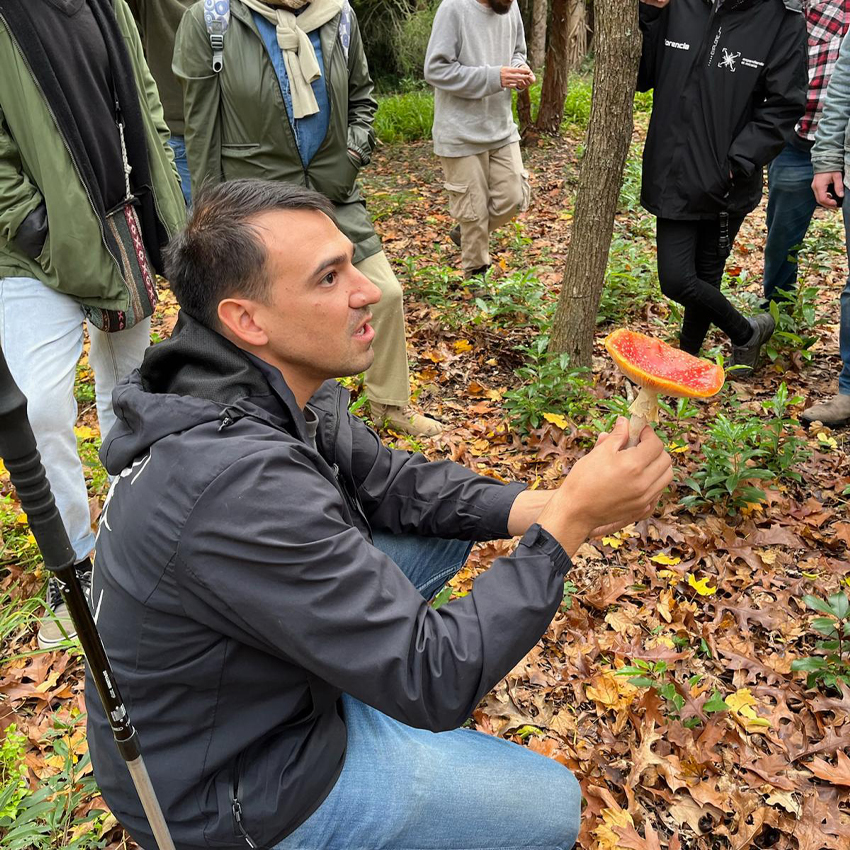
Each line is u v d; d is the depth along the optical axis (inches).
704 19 142.9
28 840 82.5
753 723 96.6
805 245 228.2
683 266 159.5
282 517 51.7
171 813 57.5
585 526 58.0
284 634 52.4
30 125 96.5
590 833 86.1
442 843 61.8
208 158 143.1
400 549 79.8
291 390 62.8
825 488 140.9
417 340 198.5
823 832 85.7
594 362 184.9
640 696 101.3
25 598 121.3
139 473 55.3
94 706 59.5
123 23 113.0
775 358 178.1
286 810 57.6
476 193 211.8
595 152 152.3
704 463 137.6
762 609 114.1
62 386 105.0
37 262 102.3
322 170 142.3
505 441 157.8
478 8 198.1
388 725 65.2
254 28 132.8
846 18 162.4
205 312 59.6
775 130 145.2
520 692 104.3
